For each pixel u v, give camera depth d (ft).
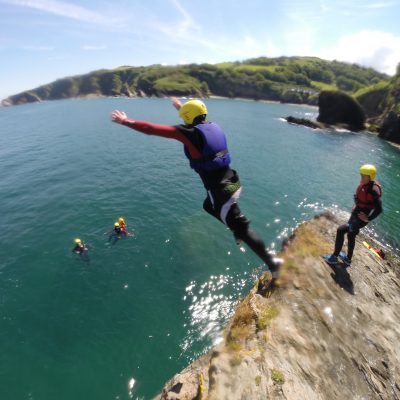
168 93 533.55
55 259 55.57
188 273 51.85
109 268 53.01
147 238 61.57
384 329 26.21
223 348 21.85
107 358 38.04
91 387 34.96
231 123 219.61
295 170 109.81
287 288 27.71
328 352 22.59
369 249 39.60
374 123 206.80
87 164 111.75
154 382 35.42
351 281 30.58
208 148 10.52
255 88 553.23
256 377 18.92
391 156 134.21
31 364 37.22
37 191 87.30
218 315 43.98
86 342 40.01
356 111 207.62
